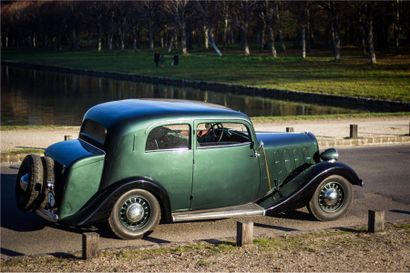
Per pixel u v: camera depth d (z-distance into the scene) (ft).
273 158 30.94
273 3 231.30
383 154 50.31
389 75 142.10
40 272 22.59
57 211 26.99
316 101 110.63
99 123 28.32
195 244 26.32
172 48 313.53
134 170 27.45
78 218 26.53
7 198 34.99
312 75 150.10
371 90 113.80
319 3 189.37
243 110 97.09
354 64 173.99
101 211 26.61
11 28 446.60
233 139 29.91
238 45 313.12
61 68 218.59
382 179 41.01
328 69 163.22
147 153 27.61
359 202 35.19
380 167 44.93
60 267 23.13
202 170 28.71
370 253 25.25
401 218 31.99
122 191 26.84
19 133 56.59
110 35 342.23
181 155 28.22
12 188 37.35
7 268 23.04
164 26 311.88
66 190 26.58
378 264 23.86
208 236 28.55
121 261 23.88
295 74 154.30
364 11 181.47
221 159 29.09
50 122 83.56
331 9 188.14
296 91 116.67
